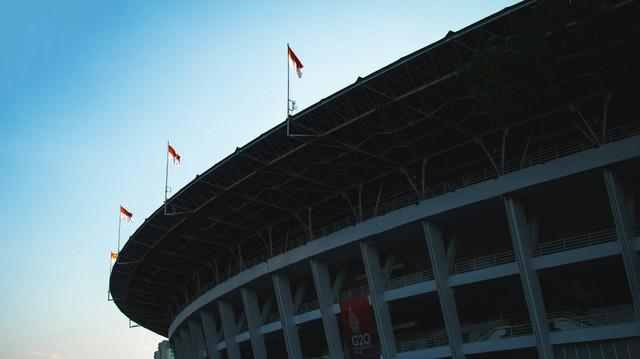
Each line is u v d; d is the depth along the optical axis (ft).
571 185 115.03
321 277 152.46
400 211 133.28
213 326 208.95
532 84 54.13
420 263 148.66
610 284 130.72
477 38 106.01
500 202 121.60
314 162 140.97
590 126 117.80
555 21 55.93
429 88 114.42
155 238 205.87
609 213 124.77
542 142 126.82
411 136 128.57
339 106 125.18
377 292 136.77
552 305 135.74
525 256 114.42
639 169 108.99
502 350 115.34
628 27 96.99
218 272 223.51
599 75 107.24
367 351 136.77
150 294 265.54
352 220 161.89
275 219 175.52
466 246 146.51
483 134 122.42
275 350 201.57
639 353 98.68
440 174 138.92
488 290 132.46
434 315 155.94
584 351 105.50
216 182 161.17
